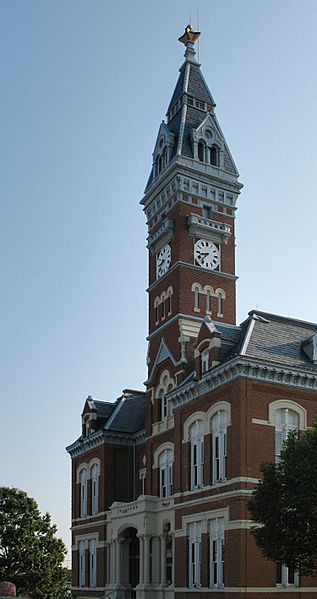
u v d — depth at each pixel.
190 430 44.47
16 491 71.06
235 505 37.78
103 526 56.81
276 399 40.03
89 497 60.72
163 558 46.72
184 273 52.97
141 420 61.91
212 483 40.88
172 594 44.69
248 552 36.84
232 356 40.00
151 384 53.66
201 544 41.00
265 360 39.78
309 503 28.66
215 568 39.47
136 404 63.91
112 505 54.62
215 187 56.59
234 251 56.06
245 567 36.53
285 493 29.94
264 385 39.88
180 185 55.00
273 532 29.95
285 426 39.94
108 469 58.81
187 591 41.56
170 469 49.06
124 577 52.28
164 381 52.16
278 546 30.00
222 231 55.34
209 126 57.94
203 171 56.06
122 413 62.03
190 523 42.88
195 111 59.69
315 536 29.20
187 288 52.72
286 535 29.55
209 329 43.66
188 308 52.28
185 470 44.09
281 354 42.03
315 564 30.89
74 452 65.19
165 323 53.59
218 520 39.81
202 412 43.00
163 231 55.22
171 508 45.62
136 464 59.41
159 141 59.66
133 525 50.03
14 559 67.56
